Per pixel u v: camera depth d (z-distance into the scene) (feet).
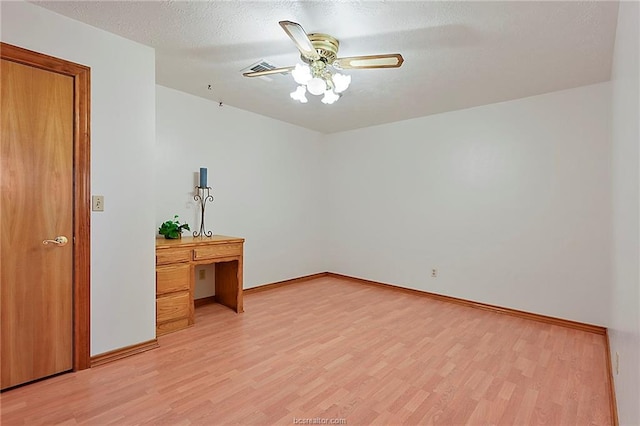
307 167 16.01
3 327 6.08
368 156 15.26
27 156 6.28
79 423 5.32
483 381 6.82
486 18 6.31
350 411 5.78
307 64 7.34
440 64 8.34
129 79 7.55
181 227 10.57
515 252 11.09
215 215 12.23
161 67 8.95
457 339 8.98
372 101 11.42
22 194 6.25
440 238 12.90
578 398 6.26
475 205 11.98
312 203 16.31
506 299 11.26
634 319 4.15
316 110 12.76
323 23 6.57
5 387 6.12
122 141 7.49
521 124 10.96
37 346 6.46
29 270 6.35
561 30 6.66
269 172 14.16
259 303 12.10
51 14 6.45
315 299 12.73
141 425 5.31
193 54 8.15
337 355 7.91
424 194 13.37
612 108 8.07
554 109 10.32
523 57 7.92
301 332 9.32
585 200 9.82
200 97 11.59
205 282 11.96
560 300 10.22
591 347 8.55
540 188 10.60
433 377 6.95
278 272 14.67
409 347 8.41
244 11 6.28
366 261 15.35
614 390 6.12
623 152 5.48
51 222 6.58
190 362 7.43
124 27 6.98
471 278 12.07
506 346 8.55
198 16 6.49
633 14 4.08
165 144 10.80
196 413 5.64
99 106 7.13
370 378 6.88
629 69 4.58
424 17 6.31
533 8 5.95
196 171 11.63
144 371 6.99
